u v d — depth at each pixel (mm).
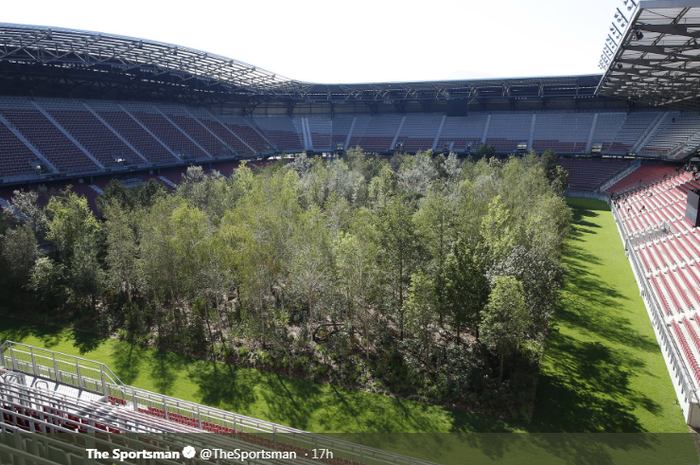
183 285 40344
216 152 103938
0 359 27422
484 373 31406
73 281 43031
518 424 27344
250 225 42938
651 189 80812
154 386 32125
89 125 86312
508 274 31766
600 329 38781
